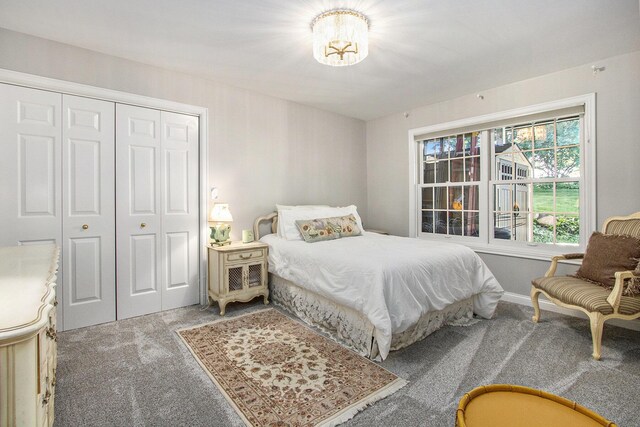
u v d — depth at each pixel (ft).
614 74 9.23
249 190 12.07
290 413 5.29
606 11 6.94
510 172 11.80
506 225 11.93
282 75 10.59
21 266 4.52
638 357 7.23
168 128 10.25
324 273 8.39
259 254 10.71
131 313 9.62
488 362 7.01
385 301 7.00
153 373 6.48
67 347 7.62
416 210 14.51
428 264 8.11
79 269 8.82
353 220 12.37
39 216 8.28
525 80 10.94
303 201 13.82
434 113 13.60
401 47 8.61
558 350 7.57
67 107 8.62
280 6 6.81
